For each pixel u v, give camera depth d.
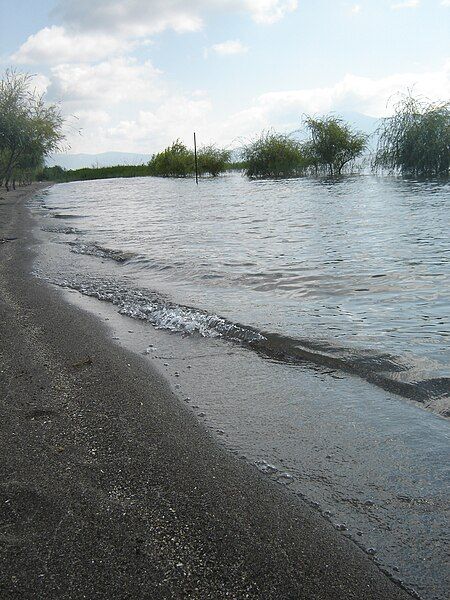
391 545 2.04
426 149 23.31
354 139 30.53
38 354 4.12
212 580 1.87
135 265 7.91
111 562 1.94
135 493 2.36
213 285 6.37
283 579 1.88
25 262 8.32
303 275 6.58
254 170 35.62
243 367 3.85
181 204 18.77
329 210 13.89
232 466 2.60
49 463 2.59
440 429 2.83
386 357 3.76
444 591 1.82
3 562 1.94
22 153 25.67
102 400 3.31
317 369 3.72
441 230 9.56
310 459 2.64
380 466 2.54
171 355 4.16
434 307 4.96
